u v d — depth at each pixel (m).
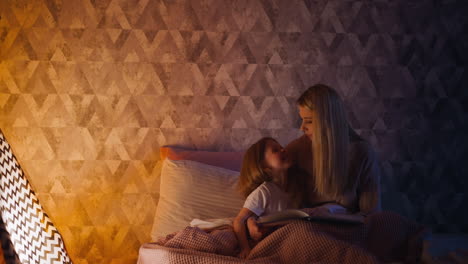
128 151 2.65
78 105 2.61
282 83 2.68
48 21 2.57
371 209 2.02
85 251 2.66
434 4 2.71
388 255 1.78
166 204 2.35
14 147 2.59
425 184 2.76
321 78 2.69
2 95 2.57
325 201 2.05
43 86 2.59
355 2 2.68
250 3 2.65
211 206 2.32
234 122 2.68
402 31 2.70
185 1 2.62
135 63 2.62
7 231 1.83
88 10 2.58
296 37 2.67
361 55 2.70
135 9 2.61
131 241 2.67
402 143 2.74
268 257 1.71
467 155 2.76
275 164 2.02
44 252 2.11
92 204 2.65
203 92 2.66
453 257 1.57
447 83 2.73
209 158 2.54
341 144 1.96
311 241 1.67
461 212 2.77
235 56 2.66
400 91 2.72
